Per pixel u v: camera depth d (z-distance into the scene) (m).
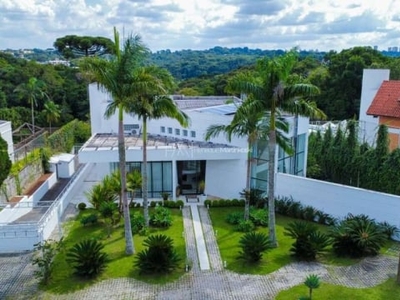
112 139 32.72
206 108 32.91
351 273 17.73
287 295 15.98
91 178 34.47
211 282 17.19
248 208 23.81
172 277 17.66
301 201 25.78
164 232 22.88
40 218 22.89
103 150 27.94
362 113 35.31
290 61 18.55
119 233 22.66
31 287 16.97
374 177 26.62
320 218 24.19
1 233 20.55
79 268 17.45
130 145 29.97
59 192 31.48
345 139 29.23
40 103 61.34
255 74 19.83
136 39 17.78
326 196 24.44
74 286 16.92
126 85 17.72
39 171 34.28
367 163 27.20
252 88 19.14
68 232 22.91
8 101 60.31
